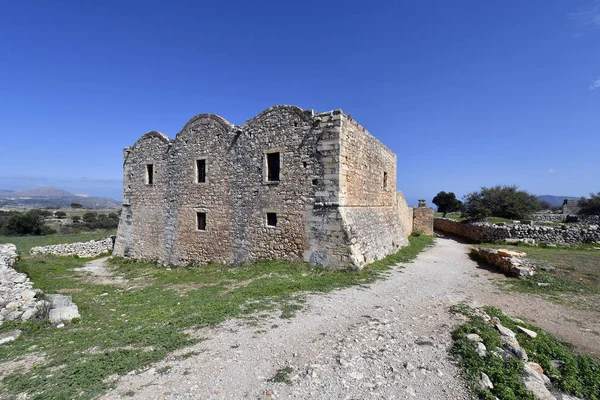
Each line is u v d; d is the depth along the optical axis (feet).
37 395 14.46
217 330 22.09
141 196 68.08
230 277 42.39
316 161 44.45
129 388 14.90
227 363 17.30
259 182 49.70
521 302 31.07
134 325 24.61
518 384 15.17
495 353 18.25
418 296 31.37
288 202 46.57
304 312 25.73
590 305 30.40
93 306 32.78
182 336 21.11
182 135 60.44
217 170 54.90
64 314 28.35
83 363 17.75
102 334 23.24
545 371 18.11
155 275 50.96
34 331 25.27
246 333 21.45
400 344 19.62
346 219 42.96
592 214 115.24
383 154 62.75
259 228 49.34
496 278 40.70
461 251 66.33
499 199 111.45
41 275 49.06
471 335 20.16
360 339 20.30
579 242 63.26
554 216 111.04
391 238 60.90
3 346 21.95
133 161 70.49
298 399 14.14
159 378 15.78
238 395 14.38
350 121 46.37
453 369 16.66
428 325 22.95
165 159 63.41
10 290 33.24
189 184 58.80
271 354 18.38
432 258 56.54
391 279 38.55
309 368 16.69
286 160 47.06
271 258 47.75
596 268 42.50
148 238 65.82
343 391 14.75
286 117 47.47
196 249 57.11
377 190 58.39
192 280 43.60
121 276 52.08
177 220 60.54
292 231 45.98
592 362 19.29
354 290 32.86
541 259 47.73
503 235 72.84
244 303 28.37
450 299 30.63
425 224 99.25
